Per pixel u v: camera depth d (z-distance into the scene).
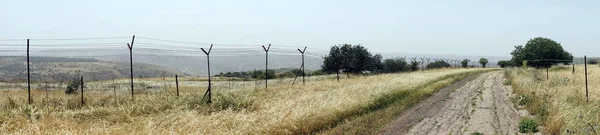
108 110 13.73
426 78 34.34
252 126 11.70
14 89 24.28
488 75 48.19
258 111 14.50
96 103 15.66
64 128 11.00
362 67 48.69
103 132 10.77
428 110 17.16
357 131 12.66
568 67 56.19
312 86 23.83
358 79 32.75
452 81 36.03
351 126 13.49
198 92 17.94
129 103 14.91
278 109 14.12
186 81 39.47
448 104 19.00
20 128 11.04
